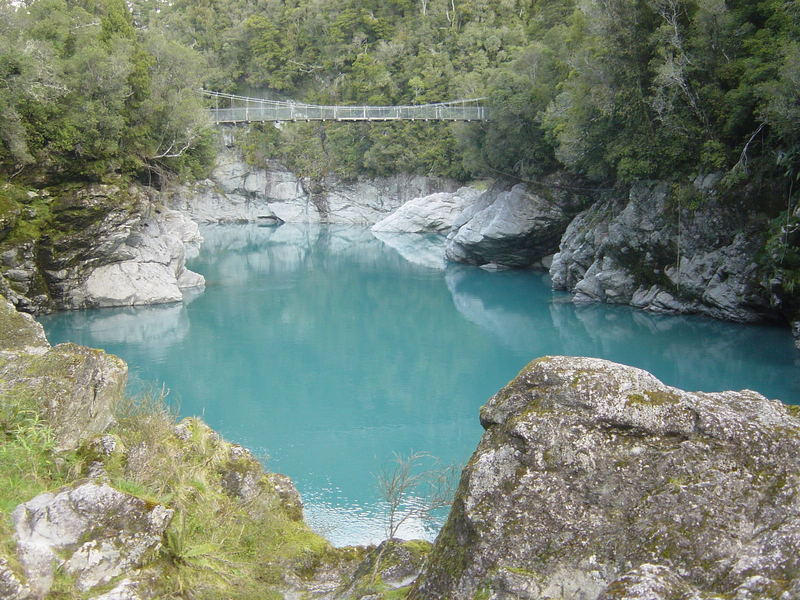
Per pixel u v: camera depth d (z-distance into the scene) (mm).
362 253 62031
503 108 49000
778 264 28906
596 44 36906
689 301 34312
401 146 81125
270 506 11664
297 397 24797
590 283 39125
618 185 39812
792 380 24469
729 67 31422
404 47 87562
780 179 30297
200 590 7254
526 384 6160
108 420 11086
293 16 97375
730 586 4730
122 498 6645
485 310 39031
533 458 5750
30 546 5980
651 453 5617
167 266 41594
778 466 5430
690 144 33250
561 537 5480
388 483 14469
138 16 112562
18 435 9055
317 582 9352
